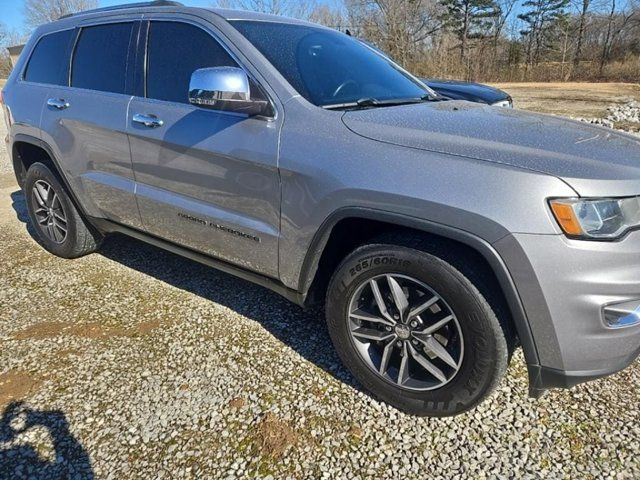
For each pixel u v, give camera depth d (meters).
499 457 1.94
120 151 2.99
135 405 2.23
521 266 1.70
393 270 2.02
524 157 1.78
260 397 2.28
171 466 1.91
